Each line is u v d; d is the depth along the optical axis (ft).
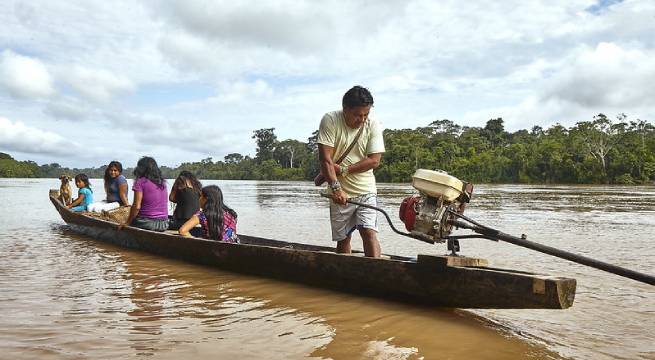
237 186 165.68
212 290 15.16
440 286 12.30
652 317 12.69
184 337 10.73
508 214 44.04
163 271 18.19
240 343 10.37
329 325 11.67
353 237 28.37
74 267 18.88
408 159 223.92
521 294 10.89
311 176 323.78
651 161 186.80
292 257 15.71
